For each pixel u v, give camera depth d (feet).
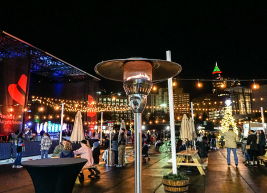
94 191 20.24
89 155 25.90
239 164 36.68
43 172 8.98
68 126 104.06
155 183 23.06
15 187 21.99
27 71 72.84
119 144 35.70
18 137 34.22
